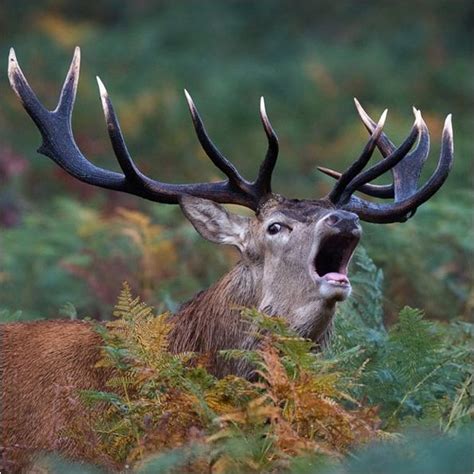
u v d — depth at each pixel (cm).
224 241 1114
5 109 2791
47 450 1049
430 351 1070
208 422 927
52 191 2298
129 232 1527
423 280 1416
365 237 1448
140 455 914
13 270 1617
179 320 1116
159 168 2609
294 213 1087
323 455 893
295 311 1071
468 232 1556
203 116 2873
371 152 1100
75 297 1505
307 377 931
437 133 2725
